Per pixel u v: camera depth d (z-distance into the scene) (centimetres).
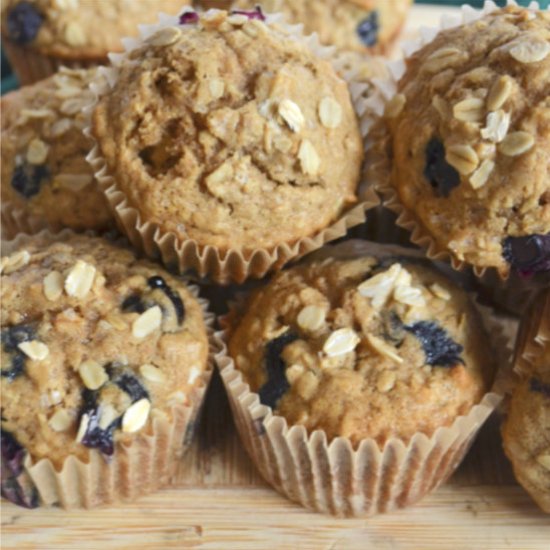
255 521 40
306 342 39
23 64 52
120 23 51
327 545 39
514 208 37
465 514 40
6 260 39
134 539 39
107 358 38
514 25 39
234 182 38
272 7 51
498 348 40
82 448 38
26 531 39
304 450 38
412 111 39
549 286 40
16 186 43
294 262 41
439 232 38
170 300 39
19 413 37
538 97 37
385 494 39
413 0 56
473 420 38
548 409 38
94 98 41
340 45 51
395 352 38
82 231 42
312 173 39
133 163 39
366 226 43
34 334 38
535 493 39
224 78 38
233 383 39
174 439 39
